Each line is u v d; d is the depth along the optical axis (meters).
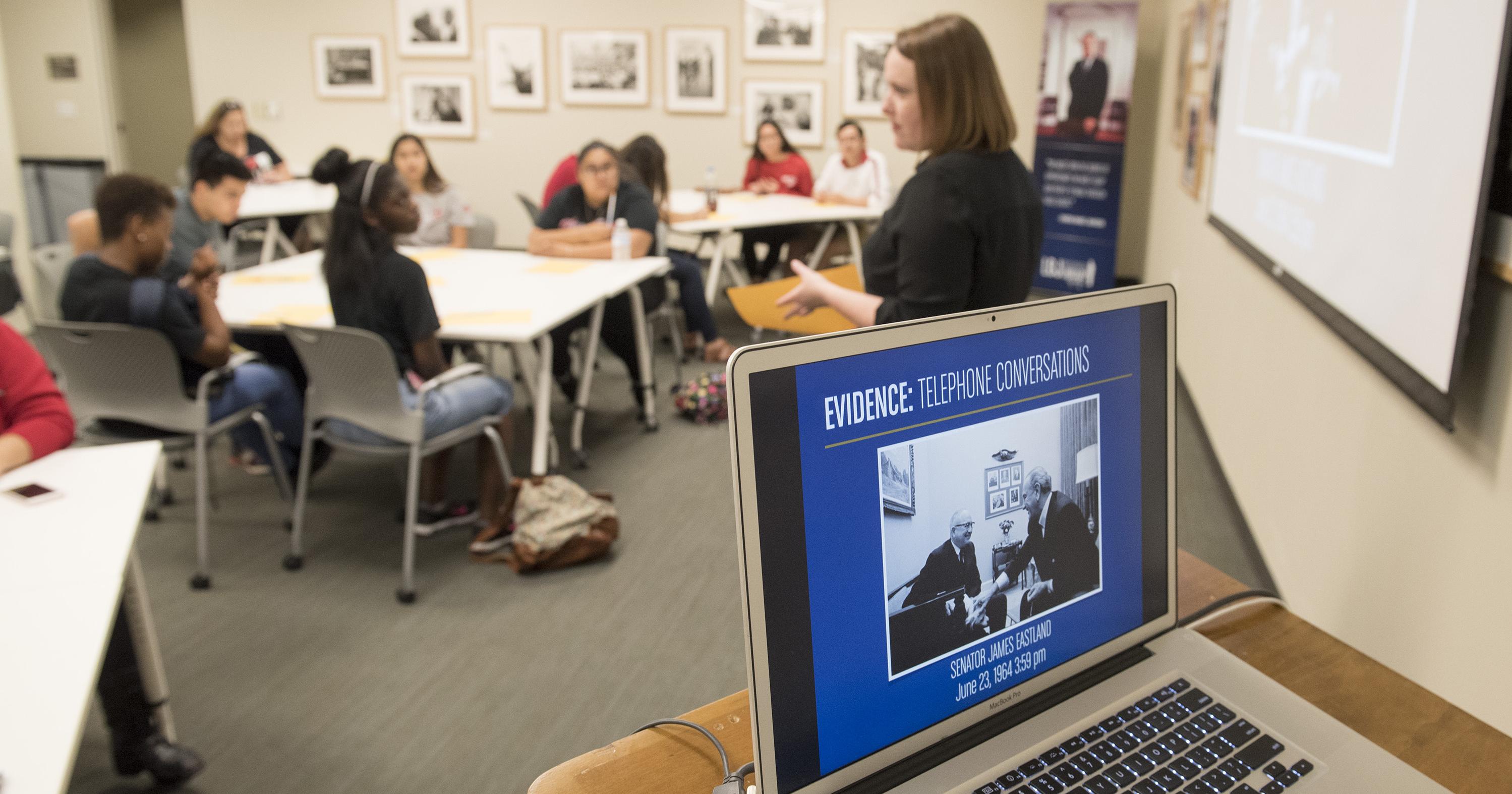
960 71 1.53
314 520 3.29
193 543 3.11
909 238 1.56
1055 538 0.93
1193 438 4.09
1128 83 6.37
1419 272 1.67
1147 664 0.98
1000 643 0.89
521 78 7.74
